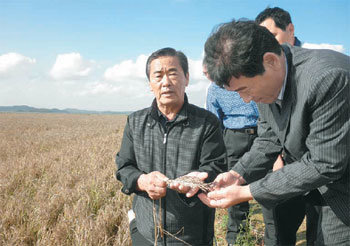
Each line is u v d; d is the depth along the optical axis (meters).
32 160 9.69
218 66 1.73
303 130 1.91
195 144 2.38
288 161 2.46
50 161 9.74
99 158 9.76
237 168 2.60
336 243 2.06
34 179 7.11
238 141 3.78
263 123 2.58
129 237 4.00
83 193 5.76
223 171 2.46
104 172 7.57
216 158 2.43
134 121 2.58
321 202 2.19
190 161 2.40
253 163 2.57
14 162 9.58
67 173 7.62
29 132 23.19
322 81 1.66
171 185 2.12
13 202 5.33
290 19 3.08
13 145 15.05
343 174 1.91
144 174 2.37
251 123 3.67
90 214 4.59
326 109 1.68
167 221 2.41
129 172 2.46
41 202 5.36
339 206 1.97
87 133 22.89
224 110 3.84
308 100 1.74
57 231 4.18
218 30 1.77
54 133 22.69
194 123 2.40
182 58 2.37
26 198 5.69
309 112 1.81
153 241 2.48
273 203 1.97
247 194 2.01
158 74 2.26
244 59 1.62
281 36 3.04
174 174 2.42
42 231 4.31
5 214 4.81
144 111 2.59
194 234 2.45
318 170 1.77
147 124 2.51
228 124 3.83
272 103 2.15
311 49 1.90
